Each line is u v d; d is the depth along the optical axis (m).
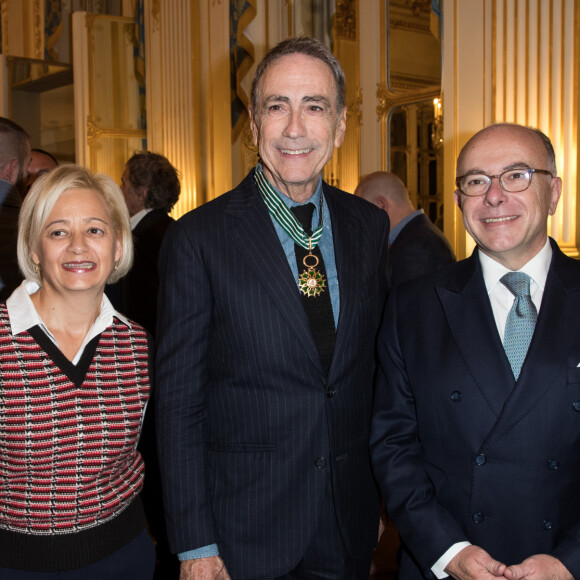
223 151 6.39
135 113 8.12
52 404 1.58
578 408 1.58
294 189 1.81
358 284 1.84
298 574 1.81
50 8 10.31
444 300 1.76
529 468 1.59
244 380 1.75
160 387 1.74
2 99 8.72
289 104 1.74
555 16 3.80
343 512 1.79
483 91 4.22
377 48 5.72
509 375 1.64
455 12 4.34
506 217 1.64
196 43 6.60
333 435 1.77
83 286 1.64
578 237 3.71
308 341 1.73
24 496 1.58
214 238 1.76
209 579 1.69
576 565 1.52
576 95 3.71
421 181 5.45
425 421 1.74
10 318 1.60
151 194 3.50
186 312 1.75
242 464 1.75
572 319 1.63
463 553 1.59
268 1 6.27
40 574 1.58
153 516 3.09
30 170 4.49
